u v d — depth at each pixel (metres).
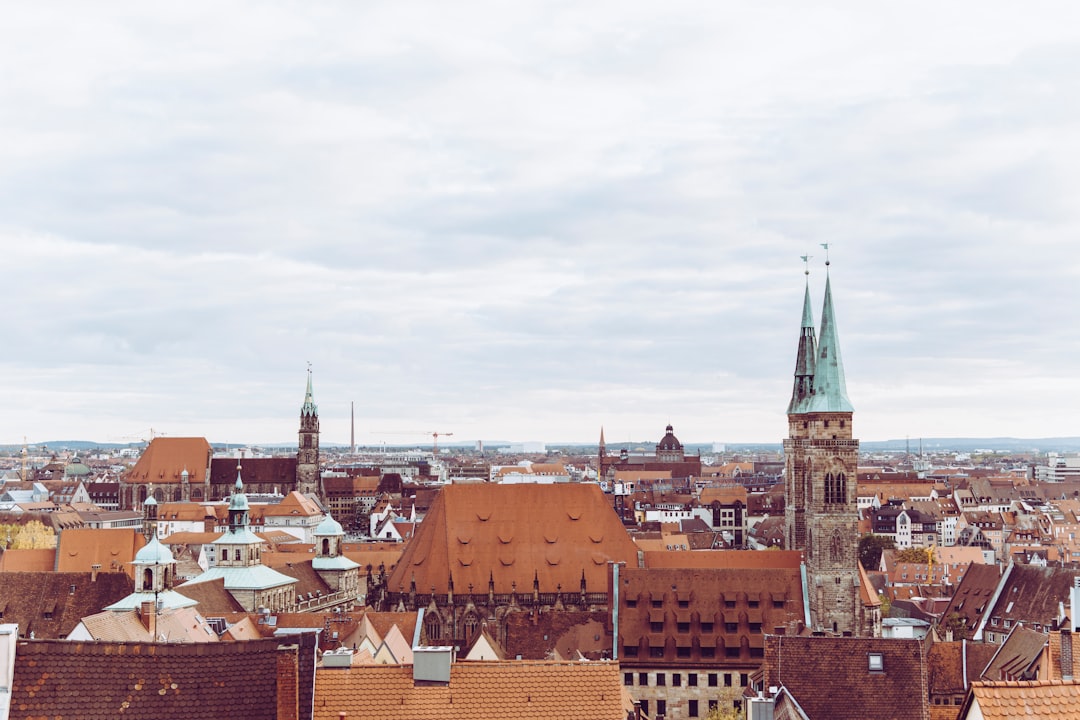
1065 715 46.53
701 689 183.62
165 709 57.72
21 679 56.09
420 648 70.56
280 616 182.25
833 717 96.06
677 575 192.50
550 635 189.00
